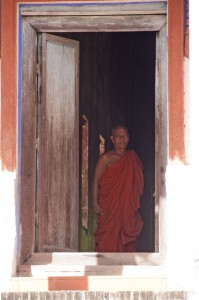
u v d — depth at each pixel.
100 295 11.00
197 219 10.42
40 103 11.98
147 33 14.67
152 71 14.56
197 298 10.32
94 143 14.27
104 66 14.52
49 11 11.70
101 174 13.30
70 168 12.44
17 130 11.57
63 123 12.33
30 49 11.81
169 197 11.34
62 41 12.29
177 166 11.41
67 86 12.38
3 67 11.56
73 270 11.62
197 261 10.37
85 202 13.71
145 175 14.09
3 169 11.49
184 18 11.52
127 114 14.55
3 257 11.27
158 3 11.65
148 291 11.02
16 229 11.42
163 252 11.63
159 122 11.81
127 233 13.11
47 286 11.26
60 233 12.26
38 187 11.94
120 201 13.19
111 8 11.68
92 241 13.62
